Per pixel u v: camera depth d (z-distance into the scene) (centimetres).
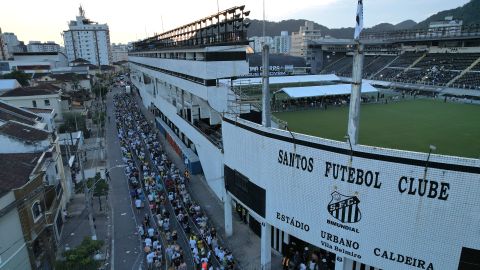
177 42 5122
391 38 7975
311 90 4269
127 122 6725
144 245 2556
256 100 2914
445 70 6316
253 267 2277
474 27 6400
